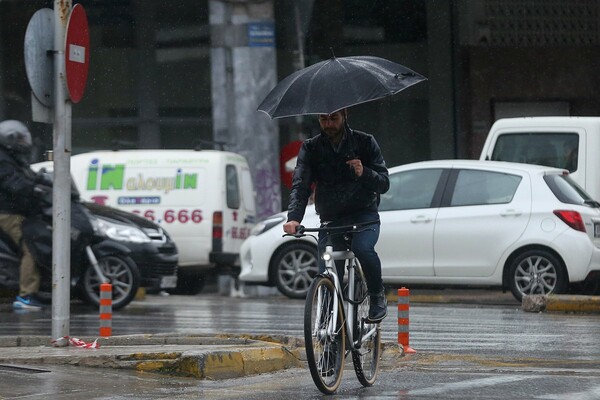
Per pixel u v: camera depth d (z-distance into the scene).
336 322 27.52
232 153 75.25
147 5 91.25
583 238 55.97
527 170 57.59
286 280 61.97
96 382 29.09
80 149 91.81
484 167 58.12
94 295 55.44
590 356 35.38
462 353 36.44
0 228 55.22
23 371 30.78
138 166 73.62
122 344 37.06
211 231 72.62
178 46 91.38
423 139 91.38
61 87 35.53
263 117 82.62
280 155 86.31
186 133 91.56
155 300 65.12
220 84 83.06
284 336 37.59
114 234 56.12
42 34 35.28
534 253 56.50
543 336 41.09
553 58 91.50
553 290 56.19
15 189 54.44
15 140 54.50
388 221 58.44
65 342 35.94
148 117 91.56
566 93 91.69
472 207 57.56
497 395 26.89
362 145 28.33
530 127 65.12
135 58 91.50
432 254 57.81
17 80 92.06
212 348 32.69
